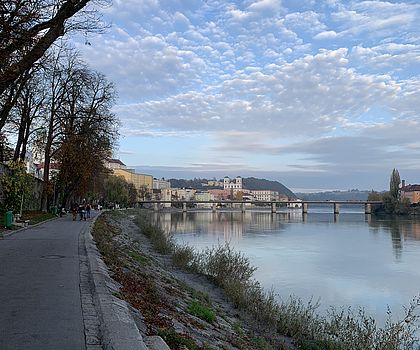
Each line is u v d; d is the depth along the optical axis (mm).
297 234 67938
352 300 24875
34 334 7047
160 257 31266
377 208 154125
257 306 18469
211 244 49625
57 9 13688
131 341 6562
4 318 7961
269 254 42625
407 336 15594
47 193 53312
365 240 59500
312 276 31672
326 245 52344
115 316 8031
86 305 8961
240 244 51312
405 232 73750
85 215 49094
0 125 21594
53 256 16656
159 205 185625
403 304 24203
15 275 12398
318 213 189375
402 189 173000
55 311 8469
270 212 180500
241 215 148750
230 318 16844
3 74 13266
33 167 76875
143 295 12266
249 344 13461
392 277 32188
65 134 48531
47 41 13516
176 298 15445
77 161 49625
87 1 13812
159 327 9148
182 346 8281
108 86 51312
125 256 20797
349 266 36906
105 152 52594
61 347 6465
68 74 48188
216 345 10859
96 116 49406
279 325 16781
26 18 12953
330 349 14945
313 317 19281
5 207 37000
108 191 108500
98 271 12797
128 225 62531
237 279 23188
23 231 30016
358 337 15172
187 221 103250
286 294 25594
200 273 26094
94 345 6594
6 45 13078
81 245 20750
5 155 46906
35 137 48781
